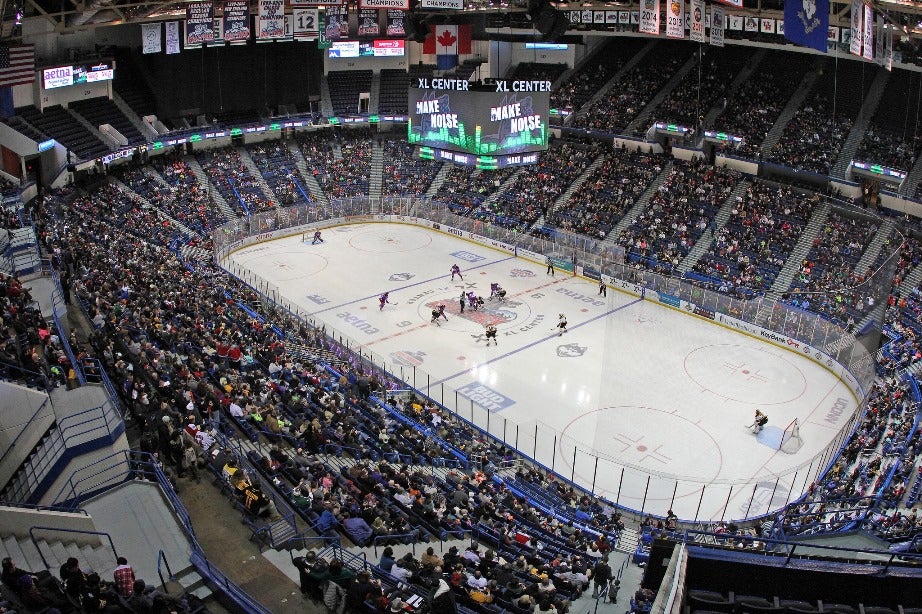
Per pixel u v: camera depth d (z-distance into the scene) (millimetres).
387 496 22844
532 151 49531
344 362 39062
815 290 48594
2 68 42469
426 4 42531
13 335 23578
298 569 16078
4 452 18250
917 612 9266
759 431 36844
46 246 38062
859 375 40406
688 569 10008
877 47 38031
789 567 9750
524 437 36406
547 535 24422
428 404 37281
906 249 49062
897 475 28328
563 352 45406
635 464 34219
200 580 15398
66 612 12703
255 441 24391
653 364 43312
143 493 18406
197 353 31266
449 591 14500
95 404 21500
